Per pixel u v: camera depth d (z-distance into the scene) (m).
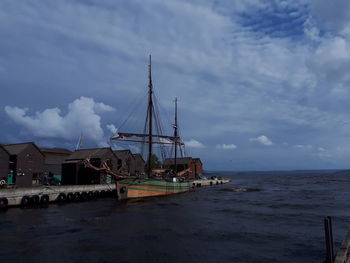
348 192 60.12
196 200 46.59
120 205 40.78
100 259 16.56
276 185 91.69
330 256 12.06
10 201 38.38
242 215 31.11
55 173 72.31
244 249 18.33
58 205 41.38
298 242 19.80
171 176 63.56
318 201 43.59
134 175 55.88
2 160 48.19
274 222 26.94
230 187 83.75
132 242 20.05
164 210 35.28
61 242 20.03
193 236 21.69
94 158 65.56
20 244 19.52
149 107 60.84
